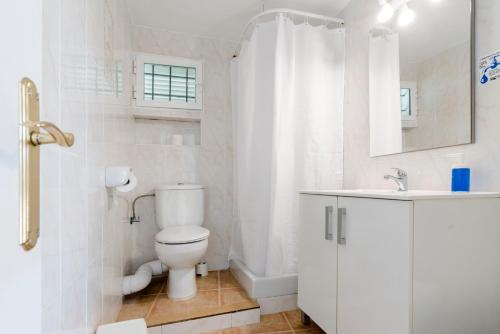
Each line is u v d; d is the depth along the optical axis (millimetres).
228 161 2311
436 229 806
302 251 1391
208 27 2145
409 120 1338
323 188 1747
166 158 2166
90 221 931
